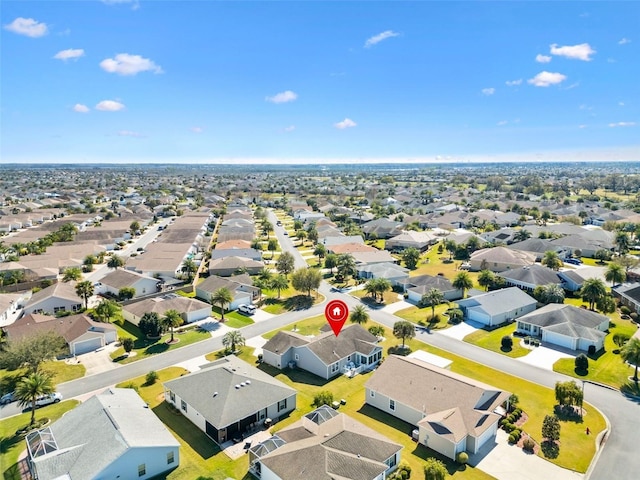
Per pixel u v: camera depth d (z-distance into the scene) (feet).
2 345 195.11
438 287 292.20
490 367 193.06
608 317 239.50
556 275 310.24
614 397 167.73
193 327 243.81
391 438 144.36
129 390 162.71
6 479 121.49
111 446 120.26
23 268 335.06
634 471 126.72
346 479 112.16
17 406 161.68
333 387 179.01
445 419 138.51
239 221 564.71
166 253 386.73
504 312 249.34
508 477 124.47
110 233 486.79
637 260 347.36
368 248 411.54
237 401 148.87
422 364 172.35
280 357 194.90
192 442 140.56
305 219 625.41
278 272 349.61
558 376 184.75
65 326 218.59
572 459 132.05
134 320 248.32
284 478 112.98
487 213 606.96
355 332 211.20
